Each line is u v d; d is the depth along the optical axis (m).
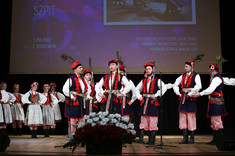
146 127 4.29
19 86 6.59
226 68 6.23
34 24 6.11
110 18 6.07
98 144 2.74
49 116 6.05
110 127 2.84
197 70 5.95
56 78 6.72
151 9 6.05
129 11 6.07
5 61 6.45
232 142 3.27
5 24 6.41
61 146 3.57
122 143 2.87
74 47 6.05
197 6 6.04
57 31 6.09
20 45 6.08
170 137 5.73
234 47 6.21
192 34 6.01
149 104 4.22
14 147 3.64
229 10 6.23
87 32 6.07
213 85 4.17
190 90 4.39
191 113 4.34
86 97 4.21
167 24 6.02
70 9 6.12
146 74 4.61
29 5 6.14
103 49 6.04
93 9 6.11
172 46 6.00
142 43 6.01
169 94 6.44
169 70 5.96
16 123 6.68
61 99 6.31
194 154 2.59
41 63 6.04
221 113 4.16
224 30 6.25
